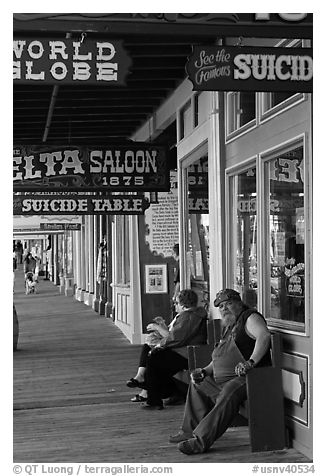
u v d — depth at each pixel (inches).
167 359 274.1
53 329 583.5
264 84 174.4
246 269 265.9
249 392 207.0
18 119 425.4
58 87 338.3
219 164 283.1
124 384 330.0
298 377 208.4
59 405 285.1
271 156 234.5
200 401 223.8
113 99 388.2
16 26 159.8
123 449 218.1
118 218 591.2
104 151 350.3
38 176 345.4
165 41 275.6
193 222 343.9
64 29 160.4
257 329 212.7
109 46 172.9
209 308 300.4
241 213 271.7
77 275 970.7
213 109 286.2
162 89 368.2
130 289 497.0
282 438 209.8
